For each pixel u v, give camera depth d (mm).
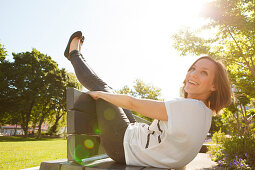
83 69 1671
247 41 7340
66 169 1300
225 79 1366
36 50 35031
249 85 7895
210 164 4176
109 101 1394
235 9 6383
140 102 1247
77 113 1425
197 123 1162
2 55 31156
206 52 7410
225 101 1388
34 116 40469
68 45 1810
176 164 1217
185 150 1184
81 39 1863
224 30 6918
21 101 32406
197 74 1360
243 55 7090
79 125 1434
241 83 8031
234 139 4977
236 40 7566
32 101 34531
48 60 35438
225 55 7645
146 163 1276
